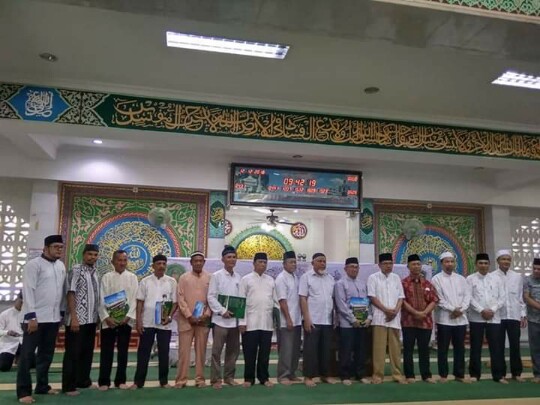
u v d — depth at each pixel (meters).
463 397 4.97
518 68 4.93
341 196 9.02
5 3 3.87
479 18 3.45
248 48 4.60
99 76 5.32
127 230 8.52
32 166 7.99
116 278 5.27
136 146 8.09
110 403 4.48
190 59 4.85
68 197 8.36
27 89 5.38
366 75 5.16
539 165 6.90
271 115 5.99
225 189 8.73
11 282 8.06
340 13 3.38
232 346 5.38
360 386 5.39
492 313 5.75
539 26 3.54
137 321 5.19
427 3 3.35
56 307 4.76
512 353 5.99
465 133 6.55
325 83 5.39
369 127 6.25
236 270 7.56
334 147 6.14
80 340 4.90
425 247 9.65
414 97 5.77
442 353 5.79
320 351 5.64
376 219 9.48
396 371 5.68
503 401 4.82
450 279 5.89
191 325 5.29
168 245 8.64
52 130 5.66
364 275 7.33
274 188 8.80
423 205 9.76
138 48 4.63
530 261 10.16
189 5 3.30
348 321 5.60
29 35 4.40
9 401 4.48
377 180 9.30
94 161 8.26
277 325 5.62
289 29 3.64
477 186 9.69
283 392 5.05
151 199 8.66
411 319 5.73
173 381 5.52
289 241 12.07
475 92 5.60
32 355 4.54
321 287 5.68
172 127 5.69
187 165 8.62
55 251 4.74
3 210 8.19
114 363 6.68
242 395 4.89
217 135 5.80
